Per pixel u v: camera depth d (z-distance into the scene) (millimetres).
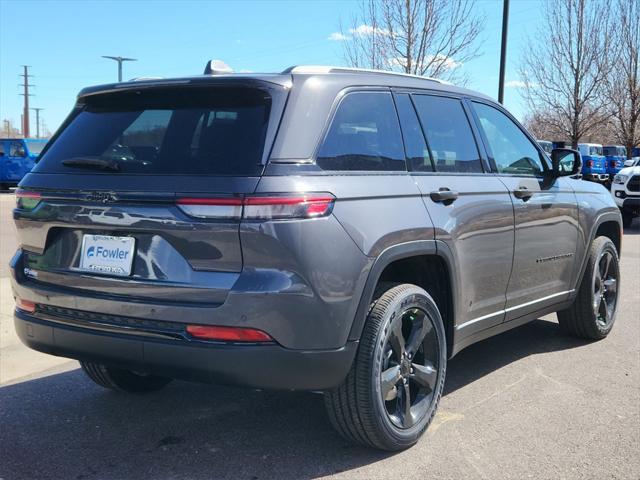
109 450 3496
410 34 15734
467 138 4160
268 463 3322
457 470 3230
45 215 3289
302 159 2959
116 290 3055
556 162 4852
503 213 4141
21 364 5012
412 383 3607
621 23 25172
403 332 3488
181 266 2912
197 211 2850
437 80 4180
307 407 4105
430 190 3594
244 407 4113
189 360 2883
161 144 3154
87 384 4582
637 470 3238
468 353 5246
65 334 3205
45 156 3502
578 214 5082
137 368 3055
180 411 4051
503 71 16156
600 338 5613
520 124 4859
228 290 2807
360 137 3320
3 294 7031
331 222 2943
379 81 3588
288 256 2805
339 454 3418
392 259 3223
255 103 3070
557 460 3340
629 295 7531
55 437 3666
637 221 18375
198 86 3158
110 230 3088
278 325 2820
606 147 30266
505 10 15852
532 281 4582
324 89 3193
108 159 3168
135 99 3408
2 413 4027
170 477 3184
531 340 5617
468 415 3932
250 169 2865
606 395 4270
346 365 3041
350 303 3012
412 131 3695
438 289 3789
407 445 3422
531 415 3934
